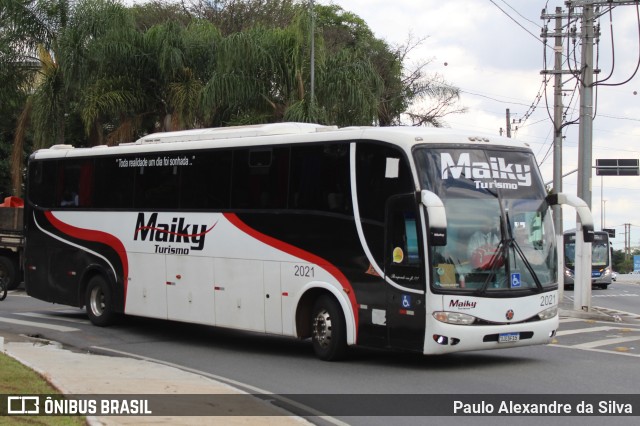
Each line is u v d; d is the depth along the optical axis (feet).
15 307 71.56
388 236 40.55
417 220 39.22
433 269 38.73
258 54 87.71
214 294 49.14
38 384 33.53
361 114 89.76
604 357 45.96
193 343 51.78
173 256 51.83
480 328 38.96
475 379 38.45
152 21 137.18
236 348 49.70
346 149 42.98
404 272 39.70
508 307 39.81
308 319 44.96
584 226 42.27
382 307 40.63
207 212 49.96
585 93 81.66
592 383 37.40
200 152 50.80
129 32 90.84
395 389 35.94
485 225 40.22
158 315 52.70
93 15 90.84
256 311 46.80
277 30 90.63
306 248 44.29
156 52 91.20
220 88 87.56
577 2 82.23
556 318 41.96
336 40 144.77
